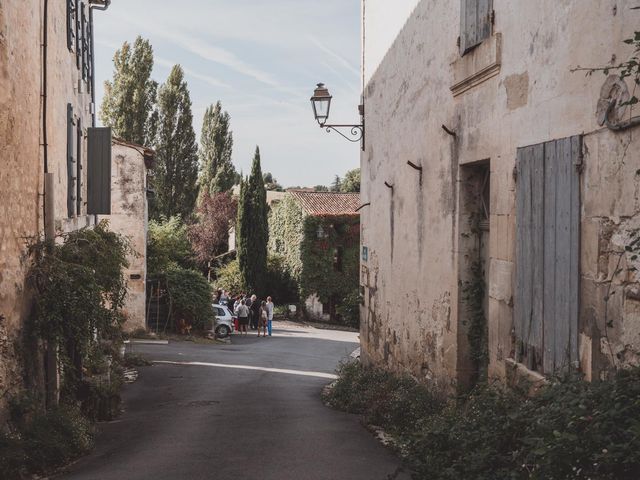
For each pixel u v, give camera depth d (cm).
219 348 2545
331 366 2109
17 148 807
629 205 484
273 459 739
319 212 4356
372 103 1464
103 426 1032
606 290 513
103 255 1040
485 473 488
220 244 5006
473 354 873
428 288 1023
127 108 4469
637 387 408
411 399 938
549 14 615
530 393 621
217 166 5681
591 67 536
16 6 796
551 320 604
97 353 1134
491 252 773
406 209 1163
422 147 1055
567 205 573
